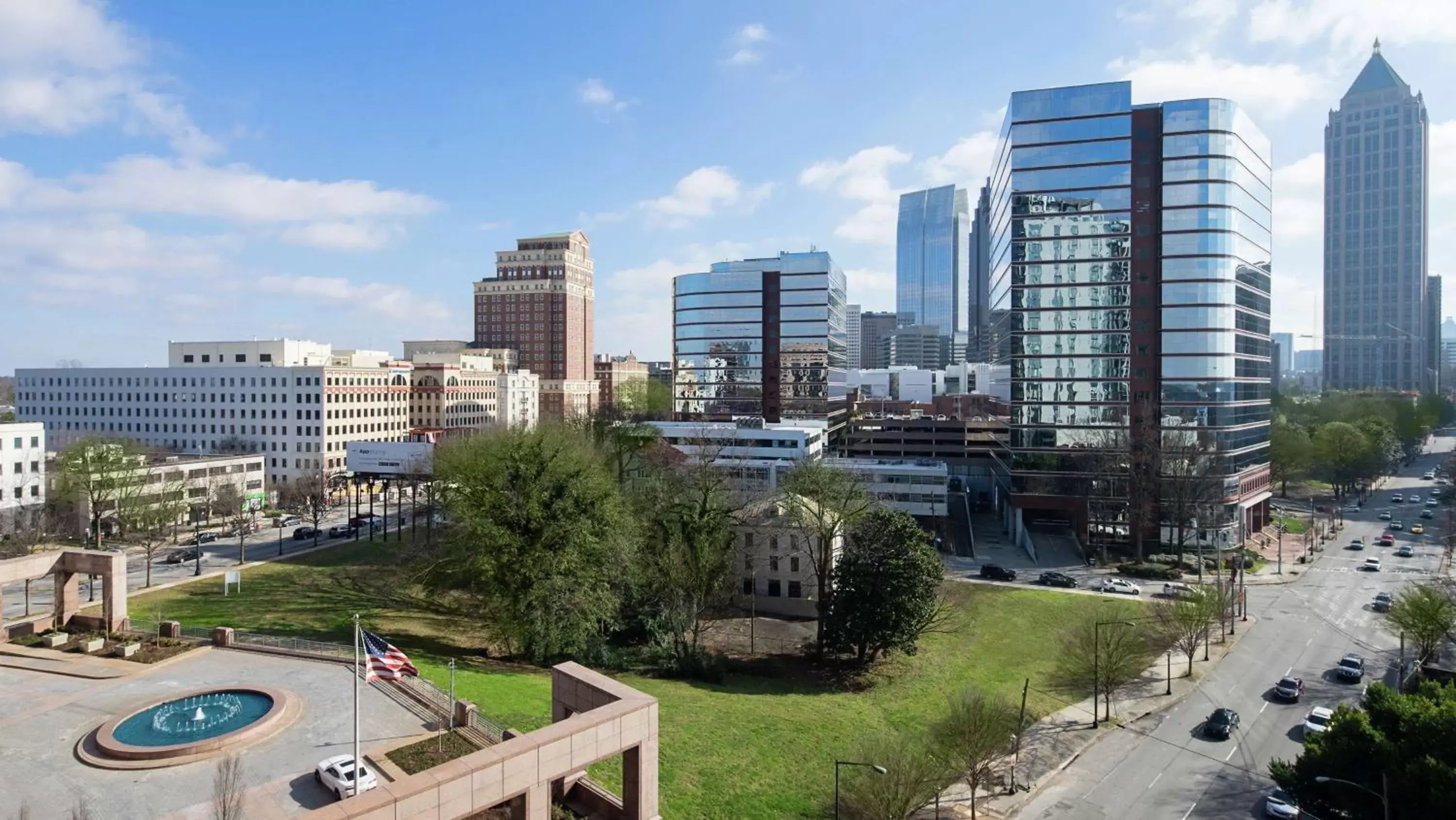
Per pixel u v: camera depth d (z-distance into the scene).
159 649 51.00
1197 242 104.69
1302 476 169.12
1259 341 118.00
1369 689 38.91
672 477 79.44
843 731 48.59
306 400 148.00
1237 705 58.69
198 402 153.00
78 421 160.62
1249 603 84.69
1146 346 106.88
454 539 66.06
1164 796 45.44
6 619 62.91
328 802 31.72
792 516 72.00
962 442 158.88
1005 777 47.41
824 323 174.00
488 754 26.30
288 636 57.03
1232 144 105.12
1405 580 93.31
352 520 112.19
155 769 34.53
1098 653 56.19
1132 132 107.12
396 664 33.06
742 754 43.12
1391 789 33.75
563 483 57.44
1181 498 98.06
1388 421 184.12
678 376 182.50
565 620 55.44
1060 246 109.12
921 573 63.38
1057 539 111.56
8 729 38.69
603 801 32.31
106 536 101.31
